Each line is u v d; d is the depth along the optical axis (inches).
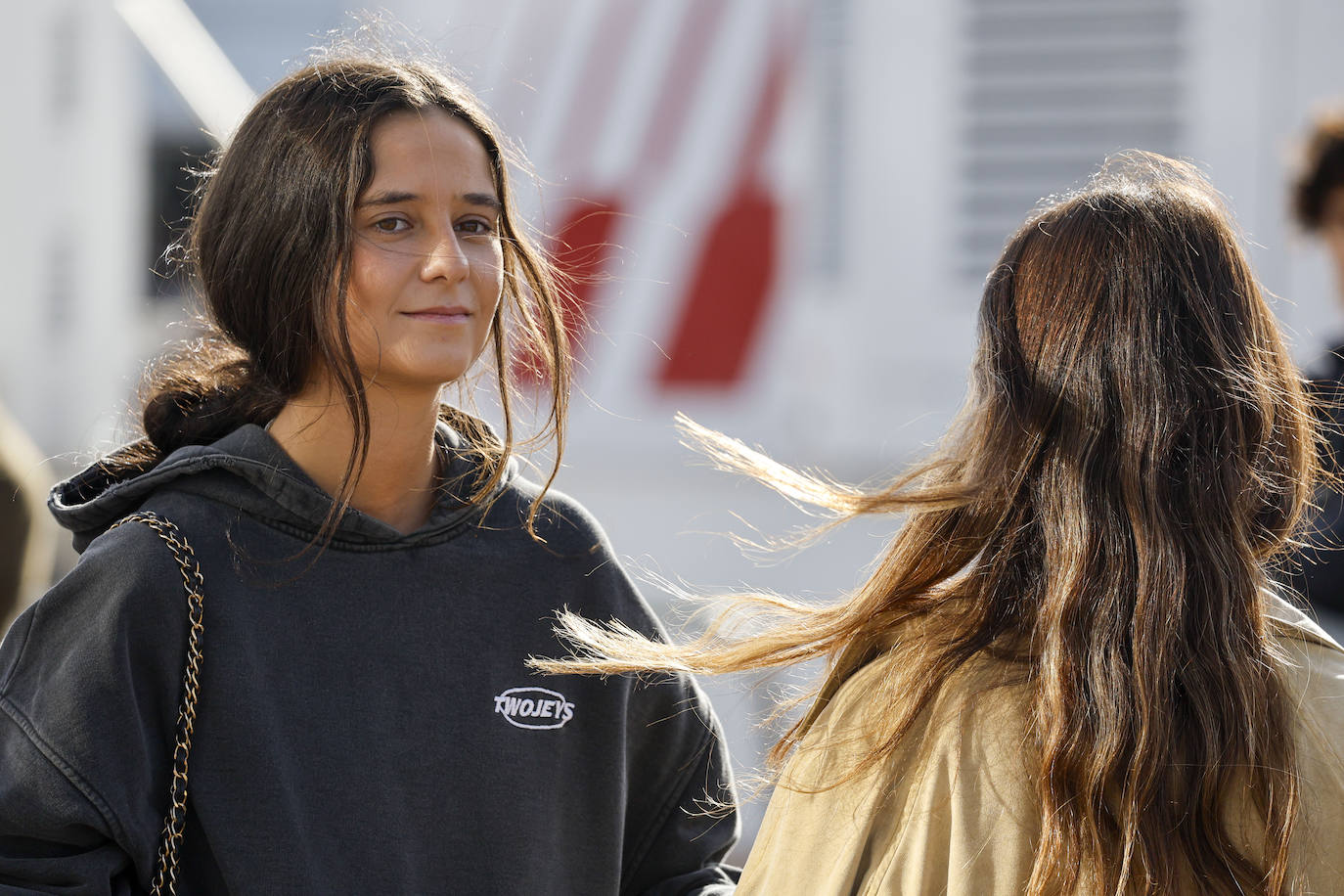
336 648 226.2
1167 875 177.0
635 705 257.3
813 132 855.1
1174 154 831.1
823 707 213.8
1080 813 179.8
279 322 223.9
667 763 261.4
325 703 223.3
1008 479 199.5
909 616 207.2
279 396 229.1
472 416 259.3
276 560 224.4
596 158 816.9
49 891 203.0
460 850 229.5
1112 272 198.5
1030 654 193.0
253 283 223.9
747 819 589.9
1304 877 181.8
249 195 224.1
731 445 233.5
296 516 226.5
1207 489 191.5
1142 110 836.0
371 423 231.1
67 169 932.0
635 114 818.8
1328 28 810.2
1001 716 190.4
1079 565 189.6
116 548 214.1
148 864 210.1
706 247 828.0
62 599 213.8
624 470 836.6
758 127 825.5
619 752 249.9
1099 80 838.5
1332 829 184.5
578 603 251.9
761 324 832.9
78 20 936.9
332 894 217.2
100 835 208.8
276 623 222.5
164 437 239.0
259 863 213.2
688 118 826.2
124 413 263.3
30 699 210.2
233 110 921.5
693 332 832.9
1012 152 847.7
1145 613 185.2
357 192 220.2
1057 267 202.1
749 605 233.9
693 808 263.7
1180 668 184.7
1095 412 195.2
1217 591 187.6
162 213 937.5
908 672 197.5
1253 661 187.3
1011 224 847.1
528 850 235.1
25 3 938.1
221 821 213.0
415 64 237.8
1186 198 207.2
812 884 198.4
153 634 212.1
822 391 842.2
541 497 245.3
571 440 841.5
